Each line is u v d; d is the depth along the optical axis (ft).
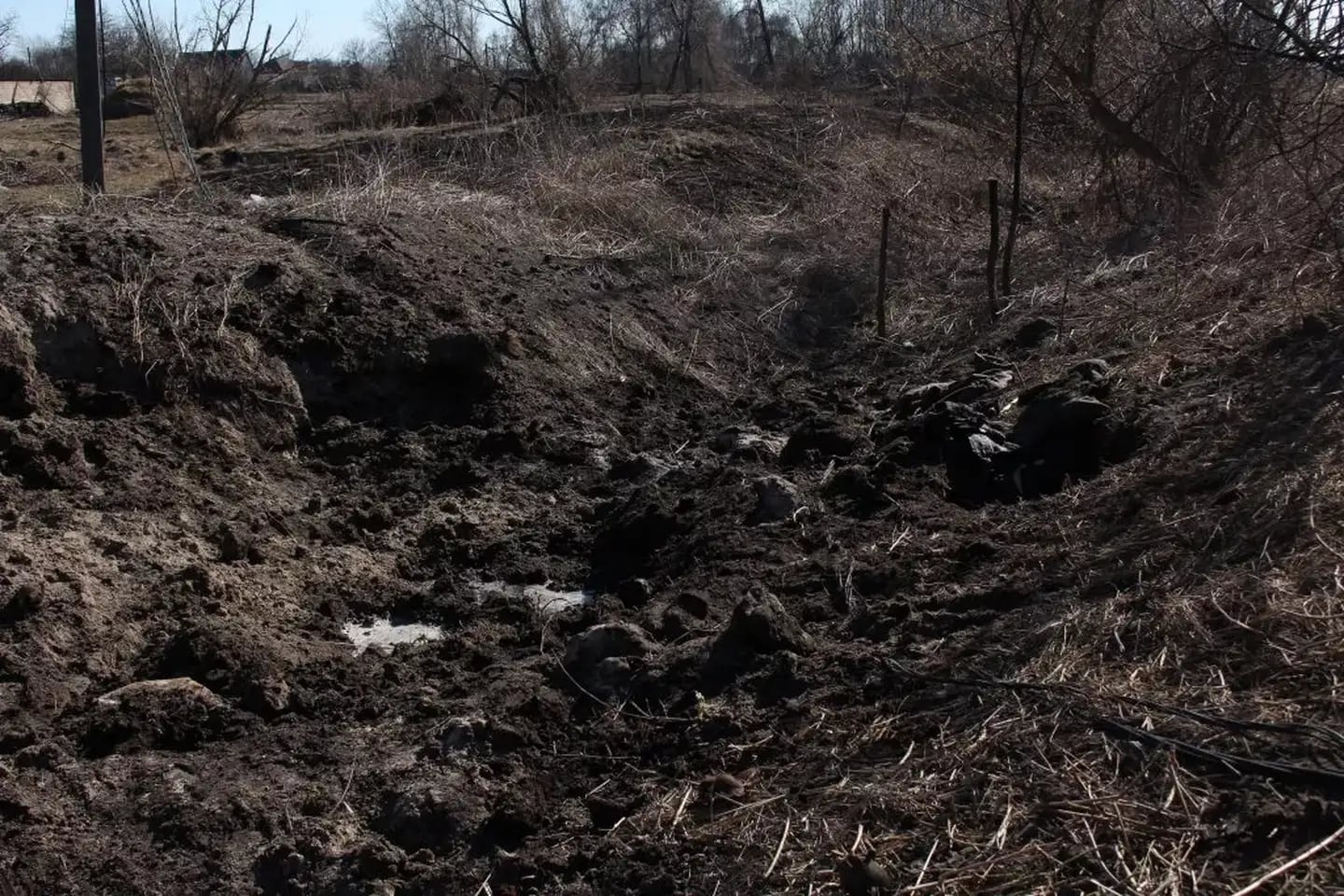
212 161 49.90
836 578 17.56
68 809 14.12
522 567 20.57
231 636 16.98
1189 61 30.42
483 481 23.39
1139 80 34.32
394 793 14.34
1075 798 11.69
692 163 46.09
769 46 99.55
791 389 29.45
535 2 67.31
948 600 16.24
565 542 21.36
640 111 55.06
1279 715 11.98
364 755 15.19
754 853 12.43
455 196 34.71
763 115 53.78
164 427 21.67
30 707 15.46
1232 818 11.02
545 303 29.60
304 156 49.08
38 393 21.12
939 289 35.06
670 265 34.94
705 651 15.93
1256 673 12.75
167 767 14.84
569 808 14.01
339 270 27.22
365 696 16.51
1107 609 14.64
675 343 30.86
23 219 25.38
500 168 40.75
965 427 20.98
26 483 19.44
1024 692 13.48
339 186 35.22
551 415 25.81
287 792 14.48
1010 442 20.79
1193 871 10.57
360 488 22.95
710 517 20.43
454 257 30.09
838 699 14.62
